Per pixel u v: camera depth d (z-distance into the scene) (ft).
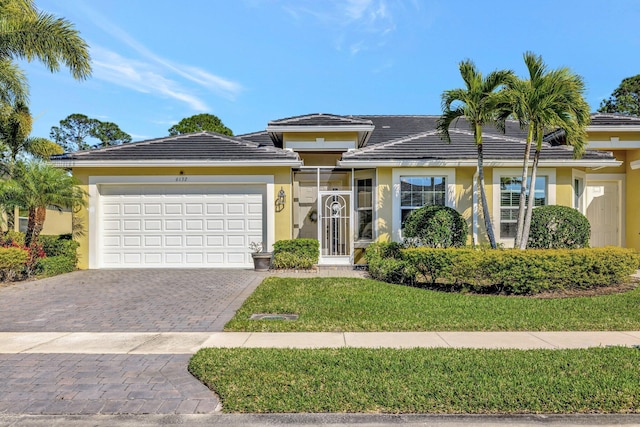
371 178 43.75
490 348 17.93
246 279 36.17
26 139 54.60
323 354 16.89
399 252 36.42
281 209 43.21
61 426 11.91
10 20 42.09
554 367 15.43
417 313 23.72
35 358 17.16
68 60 43.98
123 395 13.70
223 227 43.62
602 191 47.88
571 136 32.68
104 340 19.51
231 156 42.55
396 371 15.10
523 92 31.94
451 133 46.09
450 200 41.81
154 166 42.32
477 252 30.01
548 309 24.58
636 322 21.95
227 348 17.89
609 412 12.48
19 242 41.96
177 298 28.71
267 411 12.53
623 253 30.99
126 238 43.50
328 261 44.27
